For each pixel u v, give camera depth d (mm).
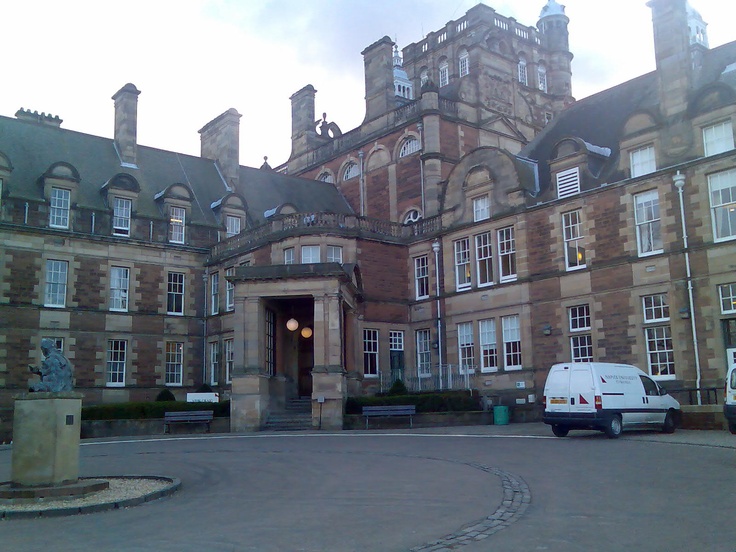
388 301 40812
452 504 11898
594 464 16047
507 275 36312
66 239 41812
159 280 45062
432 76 60438
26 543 10000
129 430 32438
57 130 46188
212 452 22219
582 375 22812
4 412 34625
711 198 28703
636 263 30656
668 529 9648
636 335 30312
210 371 45531
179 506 12641
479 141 48125
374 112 50844
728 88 28688
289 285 32625
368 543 9383
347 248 39594
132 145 47719
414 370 40500
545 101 57844
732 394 17766
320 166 55500
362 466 17359
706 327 28125
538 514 10844
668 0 31016
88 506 12391
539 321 34281
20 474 14086
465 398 34344
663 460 16250
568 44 60938
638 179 30906
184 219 46500
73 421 14641
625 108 36688
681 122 29891
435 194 44500
